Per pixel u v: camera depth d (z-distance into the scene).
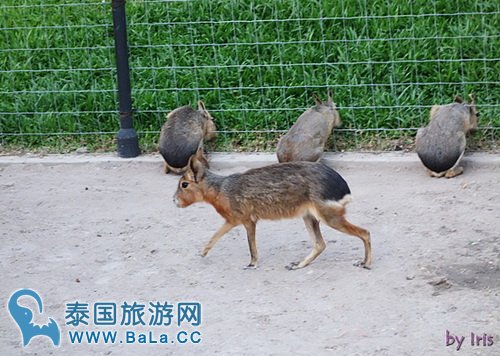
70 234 7.94
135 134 9.73
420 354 5.68
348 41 10.57
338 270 6.93
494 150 9.24
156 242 7.68
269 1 11.14
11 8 11.65
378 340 5.88
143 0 11.30
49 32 11.34
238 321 6.24
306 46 10.67
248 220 7.00
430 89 10.13
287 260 7.19
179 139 9.17
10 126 10.42
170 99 10.36
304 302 6.46
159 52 10.96
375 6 10.94
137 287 6.87
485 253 7.09
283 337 6.00
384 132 9.71
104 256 7.46
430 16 10.78
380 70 10.31
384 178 8.89
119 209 8.45
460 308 6.22
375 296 6.47
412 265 6.95
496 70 10.22
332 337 5.95
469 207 8.02
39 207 8.58
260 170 6.96
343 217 6.81
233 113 10.12
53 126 10.34
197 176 7.03
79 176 9.39
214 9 11.23
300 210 6.86
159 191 8.85
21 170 9.64
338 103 10.04
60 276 7.12
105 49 10.98
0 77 10.94
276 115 10.00
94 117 10.41
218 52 10.80
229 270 7.07
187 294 6.71
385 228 7.68
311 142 9.07
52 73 10.93
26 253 7.59
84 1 11.65
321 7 10.87
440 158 8.64
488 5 10.88
